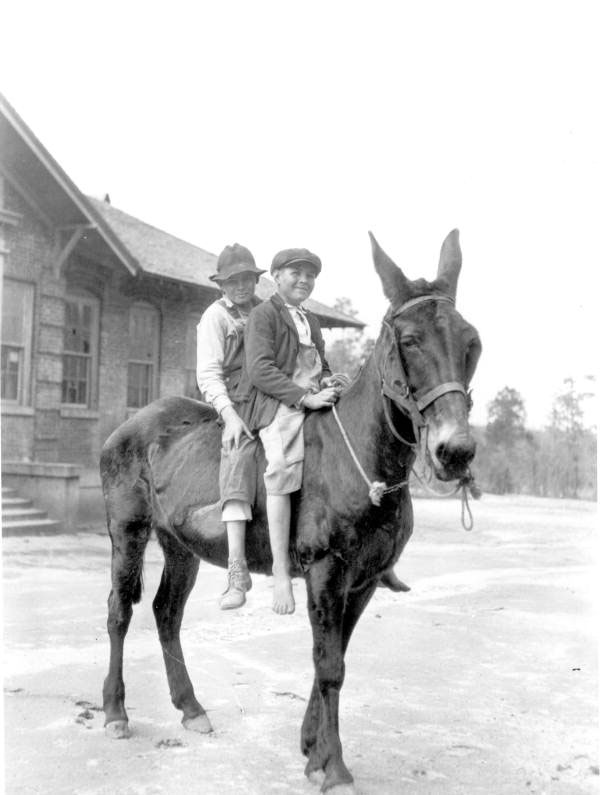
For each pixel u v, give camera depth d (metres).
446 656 5.35
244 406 3.61
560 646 5.51
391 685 4.73
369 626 6.28
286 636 5.90
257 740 3.86
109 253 11.84
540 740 3.87
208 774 3.42
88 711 4.14
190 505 3.84
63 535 10.12
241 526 3.49
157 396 13.10
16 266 11.04
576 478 16.23
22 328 11.28
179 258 13.53
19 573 7.52
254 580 8.47
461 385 2.91
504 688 4.66
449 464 2.83
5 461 10.64
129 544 4.23
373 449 3.25
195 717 4.00
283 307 3.71
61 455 11.86
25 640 5.41
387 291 3.21
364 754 3.71
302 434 3.46
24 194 10.98
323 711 3.27
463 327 3.02
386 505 3.27
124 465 4.32
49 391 11.57
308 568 3.33
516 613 6.64
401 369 3.04
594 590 7.45
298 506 3.39
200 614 6.68
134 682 4.72
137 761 3.55
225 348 3.94
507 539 11.16
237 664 5.12
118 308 12.62
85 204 10.95
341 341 17.05
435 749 3.75
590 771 3.48
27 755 3.57
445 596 7.45
